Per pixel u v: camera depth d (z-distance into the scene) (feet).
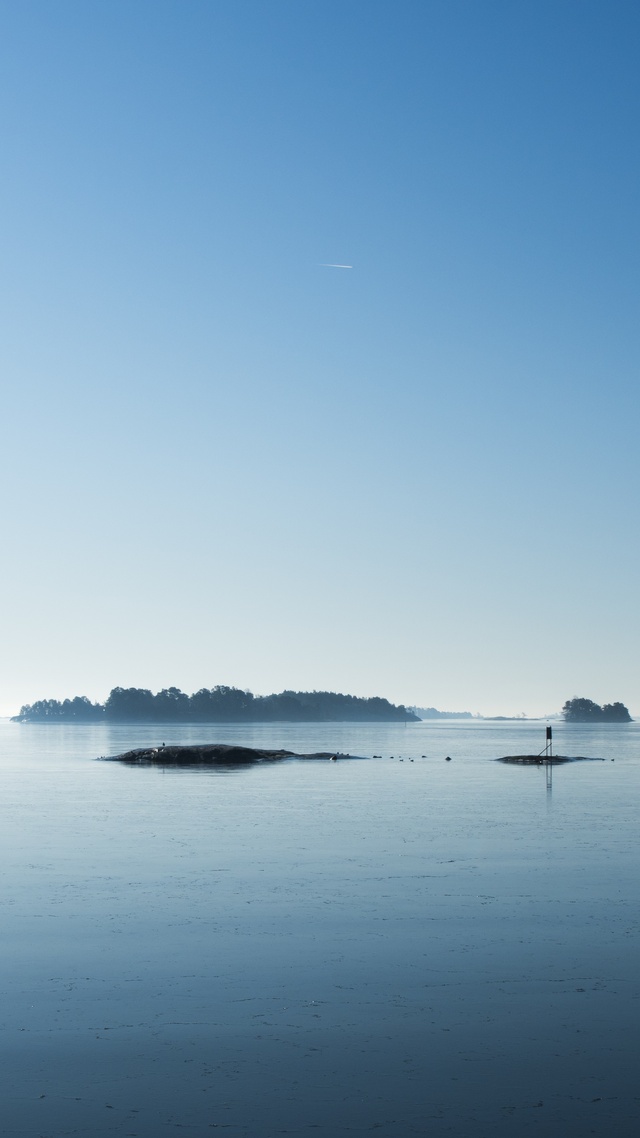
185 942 55.67
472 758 291.99
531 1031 41.93
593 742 476.13
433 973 49.85
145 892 69.72
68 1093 35.99
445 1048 40.11
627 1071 37.83
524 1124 33.50
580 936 56.95
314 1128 33.22
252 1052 39.70
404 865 81.35
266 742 475.31
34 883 73.36
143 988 47.57
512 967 50.90
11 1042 40.75
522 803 137.90
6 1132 32.91
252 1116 34.12
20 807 132.77
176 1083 36.81
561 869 79.20
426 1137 32.60
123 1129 33.14
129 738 571.28
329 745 433.89
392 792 158.20
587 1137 32.60
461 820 115.34
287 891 69.97
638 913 62.54
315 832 103.76
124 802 140.36
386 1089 36.27
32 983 48.37
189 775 207.10
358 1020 43.24
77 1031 41.96
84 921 60.80
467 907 64.39
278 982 48.47
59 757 312.91
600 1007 44.80
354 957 52.70
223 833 103.09
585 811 125.90
